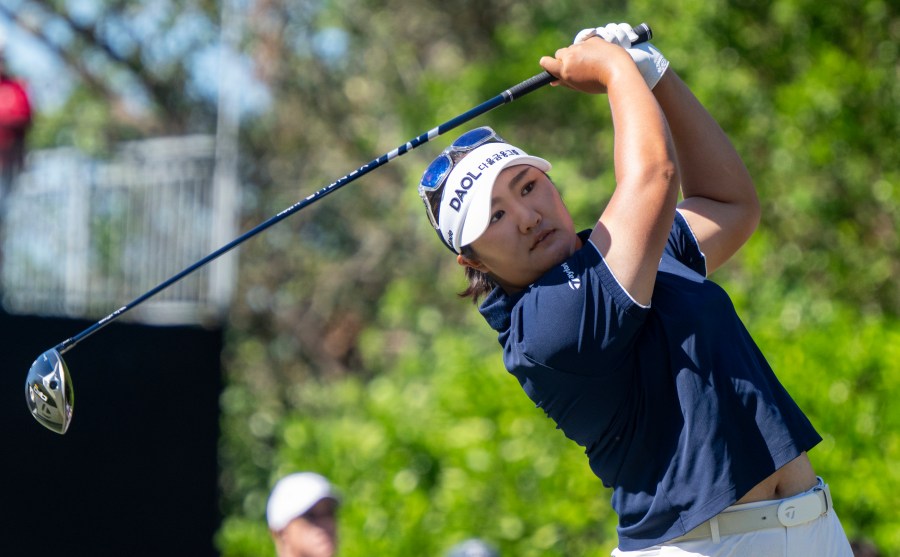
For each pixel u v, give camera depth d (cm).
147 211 3419
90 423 3114
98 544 3100
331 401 5562
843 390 2473
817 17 3178
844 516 2328
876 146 3134
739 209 1217
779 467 1026
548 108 4138
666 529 1047
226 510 5375
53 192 3269
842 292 3341
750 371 1052
